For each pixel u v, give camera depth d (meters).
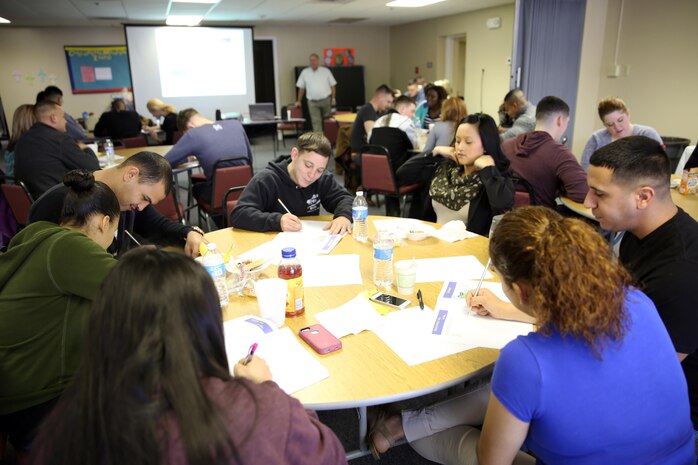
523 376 0.86
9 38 9.40
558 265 0.82
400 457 1.75
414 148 4.57
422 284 1.60
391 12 8.52
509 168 2.50
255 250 1.92
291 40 10.84
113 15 7.87
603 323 0.82
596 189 1.28
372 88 11.79
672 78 4.83
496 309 1.36
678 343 1.17
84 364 0.64
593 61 5.28
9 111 9.73
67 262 1.19
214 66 9.80
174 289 0.64
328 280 1.64
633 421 0.86
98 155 4.37
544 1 4.84
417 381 1.10
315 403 1.03
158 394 0.61
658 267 1.20
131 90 9.28
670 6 4.71
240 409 0.64
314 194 2.45
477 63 8.76
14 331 1.21
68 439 0.61
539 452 0.94
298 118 9.16
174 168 3.80
